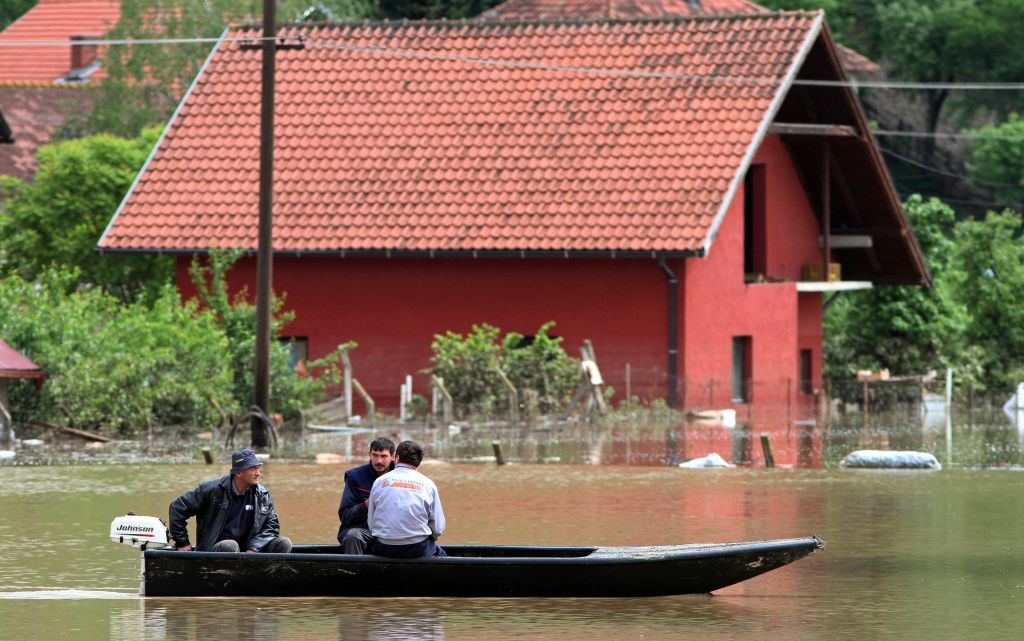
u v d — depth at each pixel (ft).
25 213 399.85
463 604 145.59
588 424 334.65
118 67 555.28
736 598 150.10
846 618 140.97
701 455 275.18
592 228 353.72
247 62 408.67
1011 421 362.53
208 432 305.94
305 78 402.72
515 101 385.91
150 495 219.20
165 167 387.96
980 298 443.32
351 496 153.38
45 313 304.71
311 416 327.88
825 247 398.42
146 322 315.37
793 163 404.36
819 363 425.28
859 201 410.11
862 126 390.63
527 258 361.10
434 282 369.71
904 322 431.84
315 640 130.52
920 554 174.19
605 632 134.41
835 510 207.21
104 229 398.42
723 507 209.15
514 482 236.43
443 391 335.26
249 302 375.66
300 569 147.02
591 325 360.07
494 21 405.59
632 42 389.60
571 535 184.24
